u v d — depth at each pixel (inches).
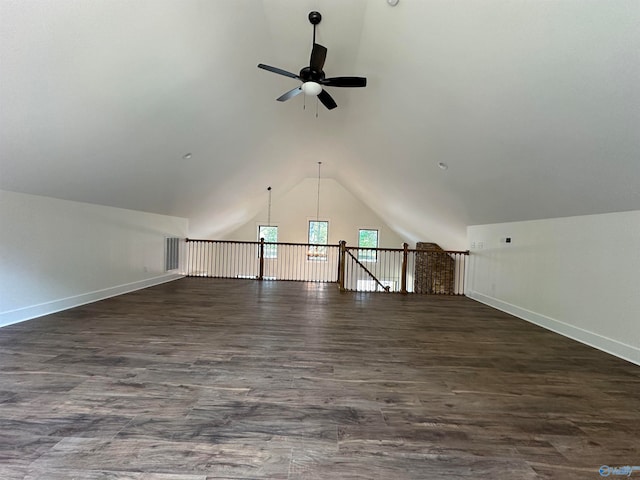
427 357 108.1
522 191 136.8
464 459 59.3
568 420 72.5
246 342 116.8
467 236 228.1
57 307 150.0
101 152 124.6
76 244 159.6
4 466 54.1
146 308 161.8
